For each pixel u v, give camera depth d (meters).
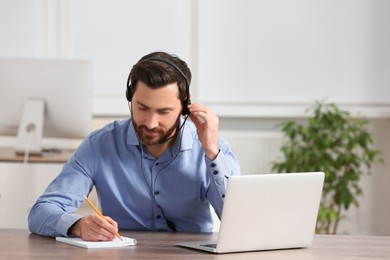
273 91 5.90
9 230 2.74
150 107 2.49
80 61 4.39
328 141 5.43
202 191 2.81
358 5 5.89
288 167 5.48
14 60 4.36
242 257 2.24
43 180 3.73
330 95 5.89
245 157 5.93
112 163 2.78
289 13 5.89
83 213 3.67
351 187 5.97
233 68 5.90
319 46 5.89
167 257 2.20
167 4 5.91
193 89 5.92
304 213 2.43
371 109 5.84
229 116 5.90
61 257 2.16
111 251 2.28
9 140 5.84
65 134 4.44
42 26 5.89
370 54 5.88
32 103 4.34
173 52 5.92
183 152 2.76
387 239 2.69
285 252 2.37
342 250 2.42
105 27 5.91
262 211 2.34
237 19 5.88
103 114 5.91
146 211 2.81
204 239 2.57
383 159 5.97
